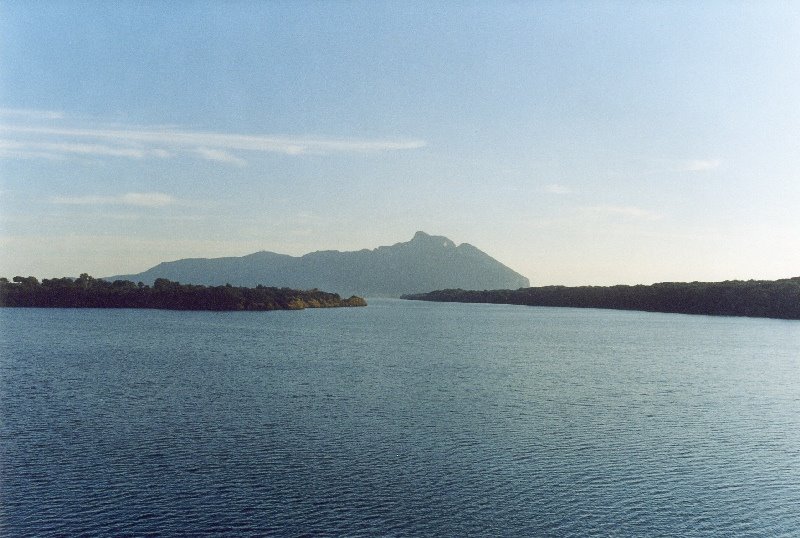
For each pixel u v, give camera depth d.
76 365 110.06
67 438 59.34
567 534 40.94
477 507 44.47
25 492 45.78
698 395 87.50
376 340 171.12
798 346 159.88
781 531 42.22
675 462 55.41
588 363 122.31
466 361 123.31
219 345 149.00
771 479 51.59
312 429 63.41
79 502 44.12
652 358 131.88
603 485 49.34
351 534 40.03
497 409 74.75
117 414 69.44
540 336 191.12
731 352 144.75
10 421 65.81
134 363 113.62
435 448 57.47
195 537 39.41
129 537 39.28
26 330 187.88
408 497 45.84
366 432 62.50
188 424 65.00
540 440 61.03
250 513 42.72
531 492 47.44
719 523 43.22
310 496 45.62
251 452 55.34
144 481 48.09
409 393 84.31
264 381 93.44
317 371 105.50
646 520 43.34
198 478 48.81
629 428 66.75
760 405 80.88
